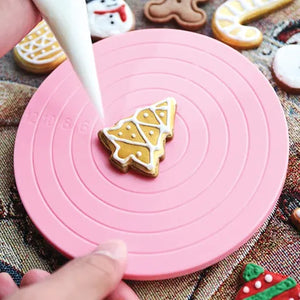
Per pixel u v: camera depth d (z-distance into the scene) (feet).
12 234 0.95
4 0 0.85
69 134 0.97
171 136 0.93
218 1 1.16
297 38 1.10
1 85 1.08
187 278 0.90
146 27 1.14
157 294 0.89
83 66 0.86
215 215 0.88
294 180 0.96
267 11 1.12
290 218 0.93
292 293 0.85
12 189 0.98
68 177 0.93
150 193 0.91
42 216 0.91
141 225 0.89
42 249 0.93
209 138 0.94
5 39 0.87
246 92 0.98
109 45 1.04
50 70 1.09
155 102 0.98
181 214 0.89
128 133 0.93
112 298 0.85
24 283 0.84
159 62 1.02
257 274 0.87
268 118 0.95
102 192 0.91
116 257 0.76
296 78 1.03
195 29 1.12
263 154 0.92
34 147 0.96
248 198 0.89
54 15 0.82
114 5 1.11
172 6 1.13
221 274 0.90
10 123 1.04
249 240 0.92
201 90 0.99
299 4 1.13
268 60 1.08
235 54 1.02
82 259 0.74
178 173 0.92
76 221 0.90
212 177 0.91
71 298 0.70
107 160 0.94
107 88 1.00
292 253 0.91
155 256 0.86
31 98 1.01
